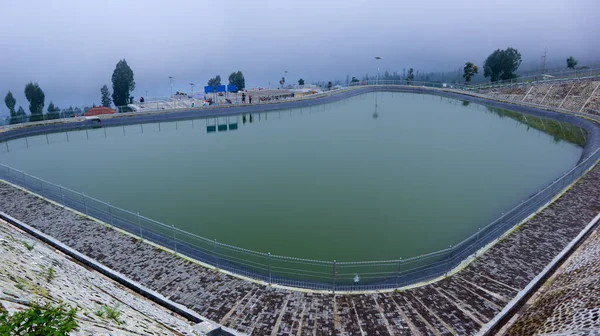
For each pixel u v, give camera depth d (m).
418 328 13.17
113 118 52.31
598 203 22.14
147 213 25.23
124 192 29.39
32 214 21.69
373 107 68.00
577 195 23.38
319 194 28.67
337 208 26.02
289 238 21.61
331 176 32.75
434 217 24.38
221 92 80.12
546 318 12.34
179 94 77.88
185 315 13.91
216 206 26.50
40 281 8.20
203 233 22.20
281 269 17.67
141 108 61.69
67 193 25.98
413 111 63.72
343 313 14.01
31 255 10.34
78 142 46.16
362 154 39.34
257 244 20.88
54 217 21.36
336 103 71.94
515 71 88.12
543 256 17.22
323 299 14.87
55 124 47.97
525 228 19.72
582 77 57.12
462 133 48.31
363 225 23.33
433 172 33.47
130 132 50.91
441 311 14.04
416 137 46.38
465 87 75.50
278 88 89.81
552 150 40.16
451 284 15.60
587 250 16.81
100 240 19.02
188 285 15.64
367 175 32.88
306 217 24.58
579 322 10.78
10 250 9.53
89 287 10.24
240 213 25.27
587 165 28.06
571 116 48.56
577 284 13.66
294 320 13.62
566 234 18.95
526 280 15.65
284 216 24.72
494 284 15.49
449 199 27.34
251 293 15.20
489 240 18.73
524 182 30.56
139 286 15.28
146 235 19.67
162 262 17.25
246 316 13.83
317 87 87.25
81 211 22.20
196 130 52.22
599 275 13.19
